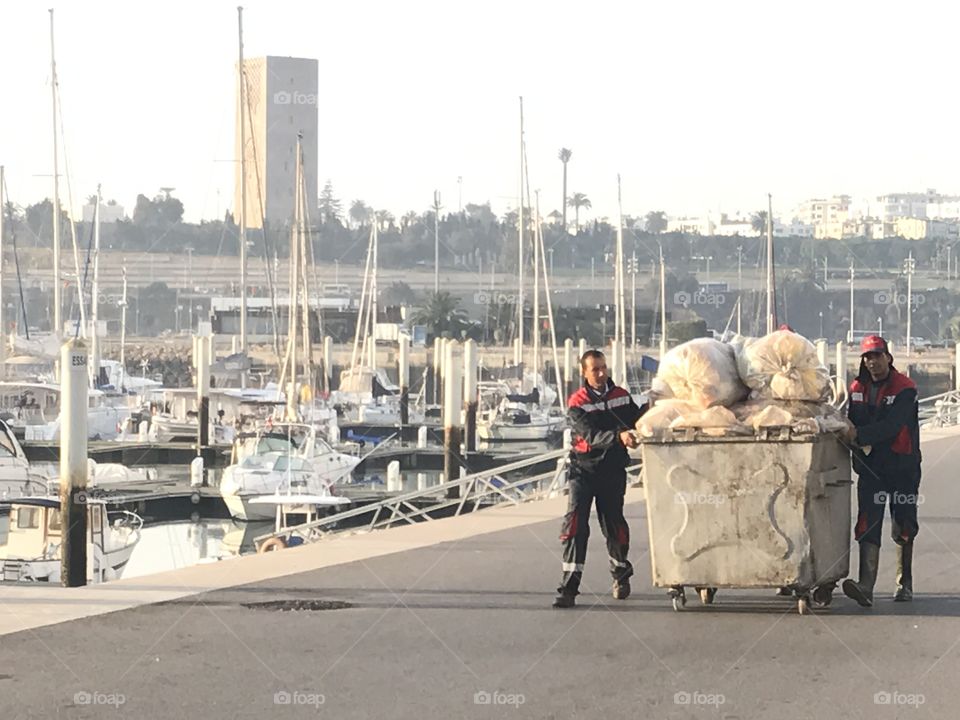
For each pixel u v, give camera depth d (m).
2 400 68.94
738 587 10.81
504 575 12.87
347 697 8.53
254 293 158.12
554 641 10.05
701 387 10.84
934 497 19.09
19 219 168.62
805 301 163.25
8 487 37.38
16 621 10.74
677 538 10.88
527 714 8.15
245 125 77.62
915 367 117.50
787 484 10.68
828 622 10.65
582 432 11.40
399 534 15.77
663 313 104.06
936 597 11.71
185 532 42.88
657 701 8.41
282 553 14.21
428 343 127.56
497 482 32.09
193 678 8.99
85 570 22.38
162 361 120.19
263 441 51.56
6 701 8.45
